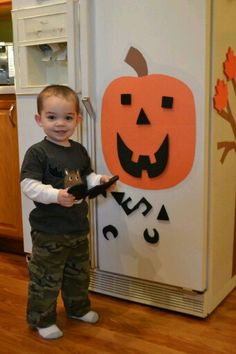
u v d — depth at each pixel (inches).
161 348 64.1
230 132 73.8
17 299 79.8
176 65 66.5
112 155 74.5
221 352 62.9
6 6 103.8
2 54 100.7
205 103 65.6
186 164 68.3
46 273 66.6
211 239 70.8
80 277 70.7
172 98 67.5
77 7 72.9
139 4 67.7
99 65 73.0
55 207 65.2
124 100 71.6
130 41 69.5
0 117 95.3
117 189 75.1
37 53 84.0
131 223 75.0
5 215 99.4
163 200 71.3
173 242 71.7
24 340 66.6
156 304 76.1
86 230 69.1
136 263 75.9
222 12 66.4
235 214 79.7
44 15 77.9
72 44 74.1
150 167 71.2
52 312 67.9
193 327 69.9
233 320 72.0
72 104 65.3
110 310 75.8
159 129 69.5
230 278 80.9
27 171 63.3
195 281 70.8
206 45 64.1
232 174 76.7
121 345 65.0
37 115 66.9
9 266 95.6
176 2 64.8
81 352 63.4
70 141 69.3
